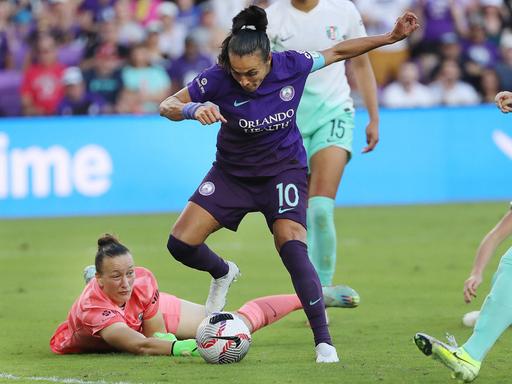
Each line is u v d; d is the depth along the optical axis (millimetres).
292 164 23609
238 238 51094
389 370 21578
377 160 63125
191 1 68688
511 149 64500
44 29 65000
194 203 24031
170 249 24312
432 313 30078
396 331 27188
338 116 29297
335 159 28906
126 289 23656
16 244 48469
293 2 29328
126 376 21172
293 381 20438
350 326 28125
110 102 64938
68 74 64125
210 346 22312
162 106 22453
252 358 23250
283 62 22828
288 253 22875
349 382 20375
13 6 65688
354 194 63094
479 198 64312
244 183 23781
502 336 25969
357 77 30484
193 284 36562
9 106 63906
